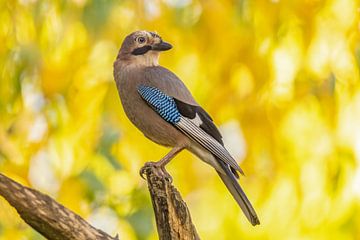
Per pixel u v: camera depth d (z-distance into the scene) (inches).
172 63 503.5
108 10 467.5
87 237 382.9
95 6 467.2
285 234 531.2
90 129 481.1
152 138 488.7
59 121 482.0
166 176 412.5
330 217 515.2
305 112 498.6
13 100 480.1
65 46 484.4
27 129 481.7
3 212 438.6
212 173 529.3
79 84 484.4
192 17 485.4
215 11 479.5
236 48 483.5
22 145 477.7
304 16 482.6
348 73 488.1
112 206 477.1
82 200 472.4
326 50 488.7
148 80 485.7
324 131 498.3
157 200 406.3
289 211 519.8
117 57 494.3
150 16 484.4
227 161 468.4
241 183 497.7
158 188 406.0
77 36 485.1
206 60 490.9
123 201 478.3
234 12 481.7
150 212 477.7
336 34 489.4
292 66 489.1
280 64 491.8
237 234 553.3
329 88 480.7
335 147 494.9
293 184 497.4
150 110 483.5
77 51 482.9
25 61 469.7
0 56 474.9
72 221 380.8
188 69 506.9
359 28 484.4
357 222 513.7
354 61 484.7
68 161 479.2
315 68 488.7
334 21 490.9
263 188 494.9
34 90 486.0
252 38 484.4
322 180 501.7
